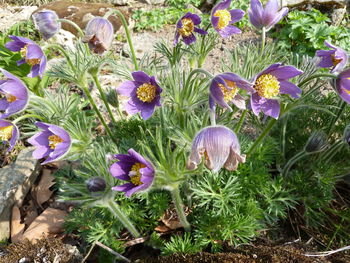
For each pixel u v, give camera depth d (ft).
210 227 1.43
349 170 1.64
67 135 1.31
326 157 1.68
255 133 2.11
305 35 3.08
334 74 1.26
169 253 1.39
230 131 1.15
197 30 1.65
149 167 1.09
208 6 3.92
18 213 1.74
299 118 1.86
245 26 3.43
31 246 1.48
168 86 1.51
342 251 1.47
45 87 2.29
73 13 3.29
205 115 1.38
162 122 1.61
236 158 1.14
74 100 1.73
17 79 1.44
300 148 1.84
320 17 3.19
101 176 1.32
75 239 1.63
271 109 1.31
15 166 1.88
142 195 1.50
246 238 1.48
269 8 1.49
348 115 1.82
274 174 1.91
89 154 1.49
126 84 1.41
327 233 1.58
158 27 3.58
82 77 1.61
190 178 1.50
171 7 3.87
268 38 3.25
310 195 1.58
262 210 1.46
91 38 1.54
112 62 1.72
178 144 1.38
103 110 2.30
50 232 1.64
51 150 1.34
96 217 1.55
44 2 4.07
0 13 3.73
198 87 1.42
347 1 3.46
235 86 1.20
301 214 1.63
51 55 2.85
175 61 1.76
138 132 1.82
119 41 3.28
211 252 1.41
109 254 1.49
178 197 1.33
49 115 1.62
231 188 1.46
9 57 2.20
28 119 2.22
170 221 1.59
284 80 1.30
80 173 1.40
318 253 1.38
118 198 1.52
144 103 1.41
